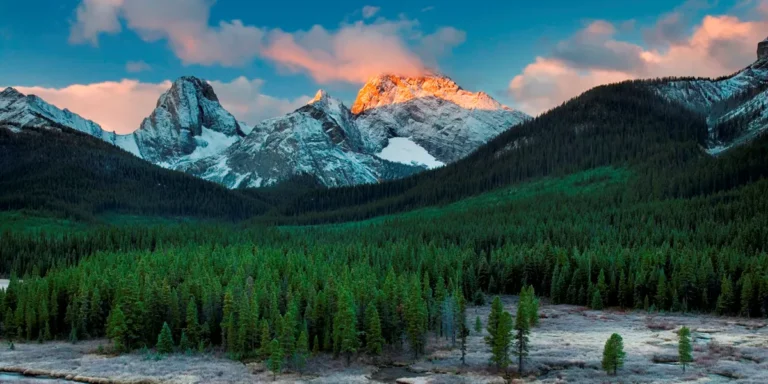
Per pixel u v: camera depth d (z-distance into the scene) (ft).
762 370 282.97
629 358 311.68
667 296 476.95
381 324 348.18
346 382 280.72
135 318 357.82
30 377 293.84
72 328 384.27
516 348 325.83
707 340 357.00
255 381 282.15
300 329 342.85
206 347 354.33
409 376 290.97
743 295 435.94
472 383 274.36
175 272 481.05
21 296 405.59
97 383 284.61
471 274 538.88
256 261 538.47
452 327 357.82
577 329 395.75
